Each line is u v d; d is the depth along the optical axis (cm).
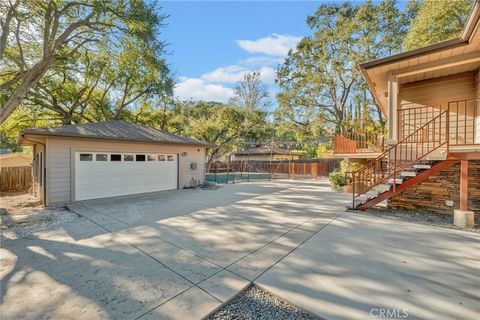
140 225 537
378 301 246
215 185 1323
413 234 463
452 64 576
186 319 221
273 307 242
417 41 1275
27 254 375
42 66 919
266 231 490
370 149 972
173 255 370
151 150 1028
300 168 2161
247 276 301
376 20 1692
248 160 2870
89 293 264
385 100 921
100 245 413
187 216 619
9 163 1406
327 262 340
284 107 2155
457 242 416
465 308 233
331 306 238
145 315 226
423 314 225
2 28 804
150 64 1251
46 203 736
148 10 1035
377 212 658
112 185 892
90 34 1083
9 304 245
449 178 616
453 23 1163
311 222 557
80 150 805
